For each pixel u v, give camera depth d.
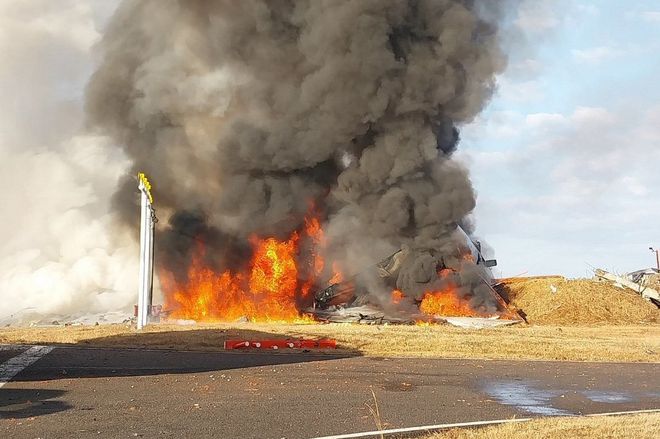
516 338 25.83
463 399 13.43
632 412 12.43
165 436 9.52
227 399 12.52
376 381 15.34
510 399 13.65
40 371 15.18
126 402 11.88
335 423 10.72
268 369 16.72
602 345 24.28
